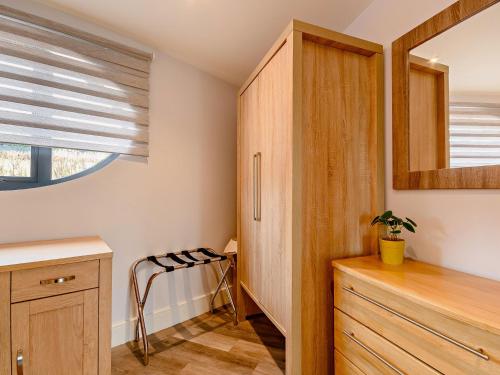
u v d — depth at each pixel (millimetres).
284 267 1362
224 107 2467
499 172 965
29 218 1501
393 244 1221
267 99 1579
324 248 1340
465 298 832
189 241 2193
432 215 1233
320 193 1336
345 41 1346
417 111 1288
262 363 1584
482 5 1014
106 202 1762
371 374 1037
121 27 1750
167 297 2043
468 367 723
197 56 2105
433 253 1228
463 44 1096
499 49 985
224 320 2127
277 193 1445
